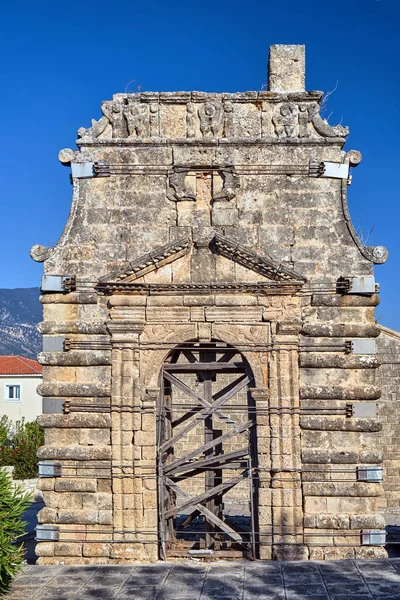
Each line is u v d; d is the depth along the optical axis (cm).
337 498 2016
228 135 2134
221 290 2055
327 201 2106
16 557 1770
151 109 2142
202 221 2106
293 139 2111
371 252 2078
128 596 1711
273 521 2006
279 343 2045
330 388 2030
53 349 2083
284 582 1783
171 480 2170
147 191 2119
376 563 1923
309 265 2080
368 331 2047
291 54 2181
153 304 2067
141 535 2020
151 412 2048
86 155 2133
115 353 2066
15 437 5334
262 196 2109
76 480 2047
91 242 2106
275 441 2025
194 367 2119
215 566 1941
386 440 3681
